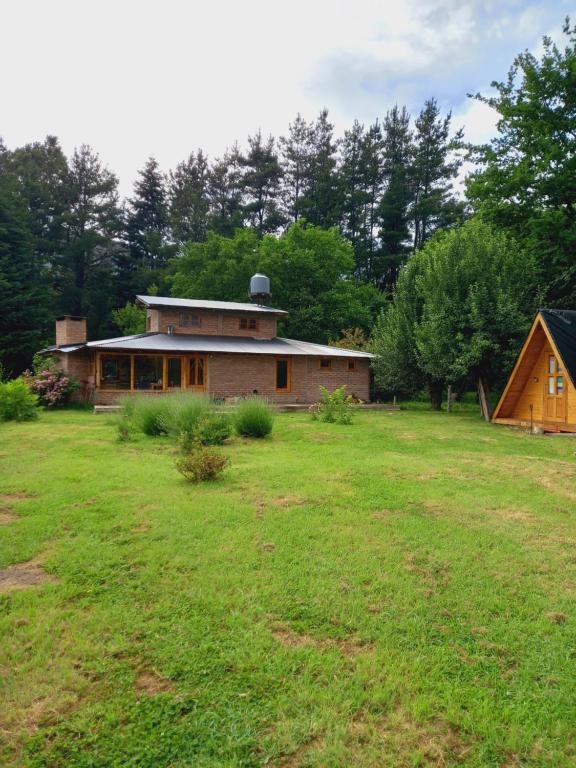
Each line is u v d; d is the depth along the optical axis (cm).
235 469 846
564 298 2047
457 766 226
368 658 306
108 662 300
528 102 2000
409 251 4459
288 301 3631
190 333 2494
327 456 996
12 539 507
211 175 5612
